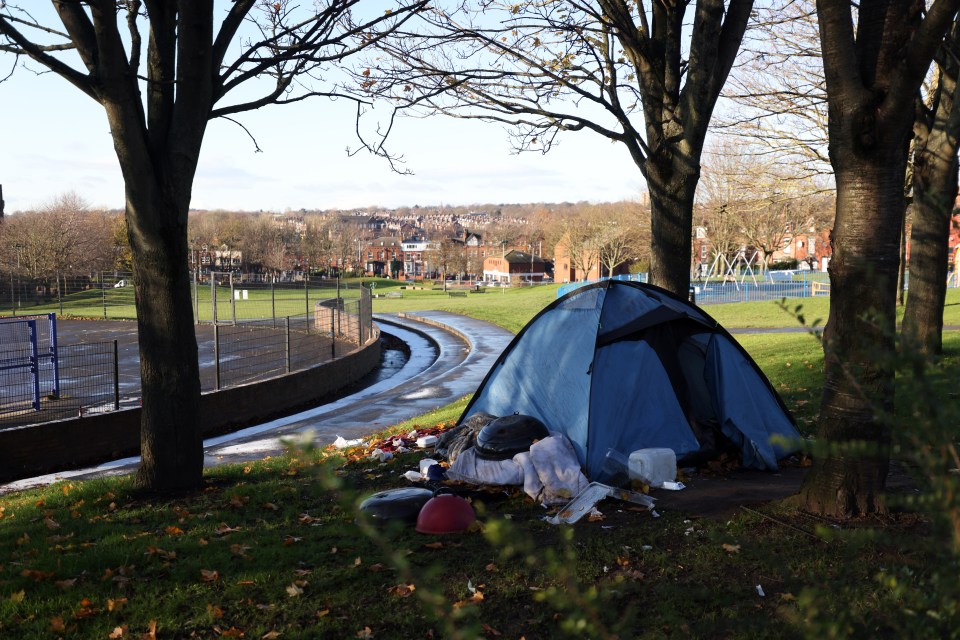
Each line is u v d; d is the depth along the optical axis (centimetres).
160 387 910
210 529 734
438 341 3716
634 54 1112
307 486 896
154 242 881
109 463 1439
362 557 625
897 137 579
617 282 947
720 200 4966
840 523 618
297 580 580
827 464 642
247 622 519
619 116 1054
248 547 658
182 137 866
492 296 8012
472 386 2177
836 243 606
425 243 18850
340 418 1762
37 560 651
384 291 10169
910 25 580
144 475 920
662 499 751
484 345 3322
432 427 1252
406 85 1088
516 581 557
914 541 288
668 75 1048
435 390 2127
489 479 808
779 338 2341
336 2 858
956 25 1195
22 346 3036
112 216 10281
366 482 891
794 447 275
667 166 1052
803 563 546
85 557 648
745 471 856
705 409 898
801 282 5447
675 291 1077
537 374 927
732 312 3834
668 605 500
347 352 2803
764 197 2620
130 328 3919
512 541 233
